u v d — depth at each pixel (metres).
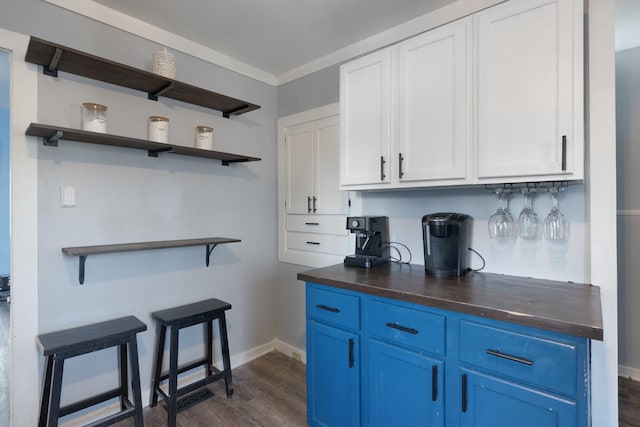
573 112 1.33
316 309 1.82
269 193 2.92
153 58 2.02
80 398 1.87
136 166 2.08
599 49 1.46
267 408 2.11
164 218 2.21
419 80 1.75
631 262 2.29
